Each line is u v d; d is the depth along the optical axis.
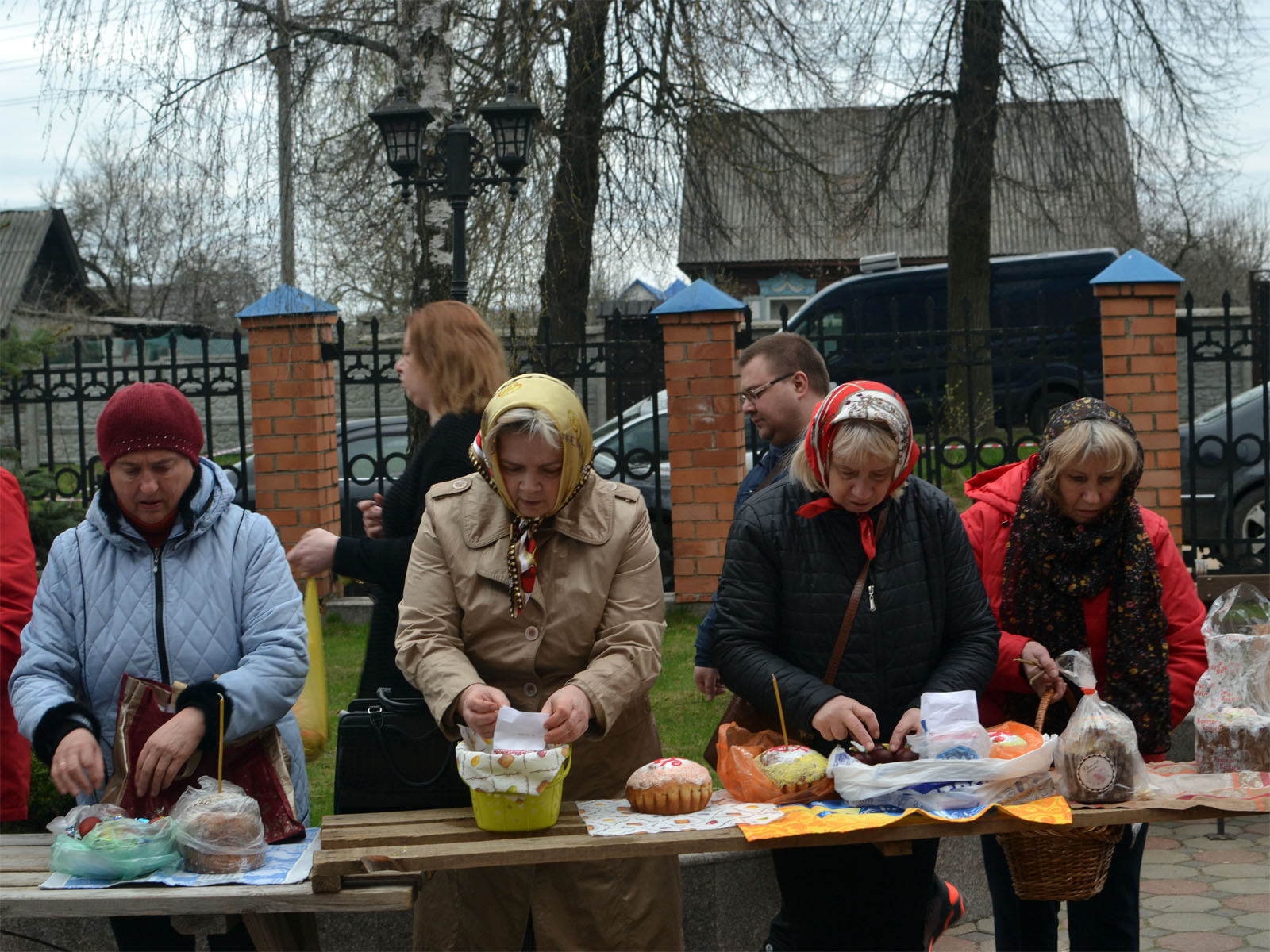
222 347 20.47
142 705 2.51
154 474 2.60
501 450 2.52
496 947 2.83
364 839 2.35
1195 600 2.95
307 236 10.47
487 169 10.08
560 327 12.61
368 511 3.47
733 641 2.71
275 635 2.68
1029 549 2.88
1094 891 2.53
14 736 3.01
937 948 3.96
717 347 7.47
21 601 3.02
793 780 2.51
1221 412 8.48
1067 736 2.51
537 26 11.36
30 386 7.72
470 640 2.65
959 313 13.44
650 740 2.85
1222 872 4.48
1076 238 17.08
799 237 16.20
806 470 2.69
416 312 3.23
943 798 2.37
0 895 2.25
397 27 8.99
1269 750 2.63
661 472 8.44
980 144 14.43
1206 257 32.41
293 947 2.70
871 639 2.68
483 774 2.33
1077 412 2.80
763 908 3.71
